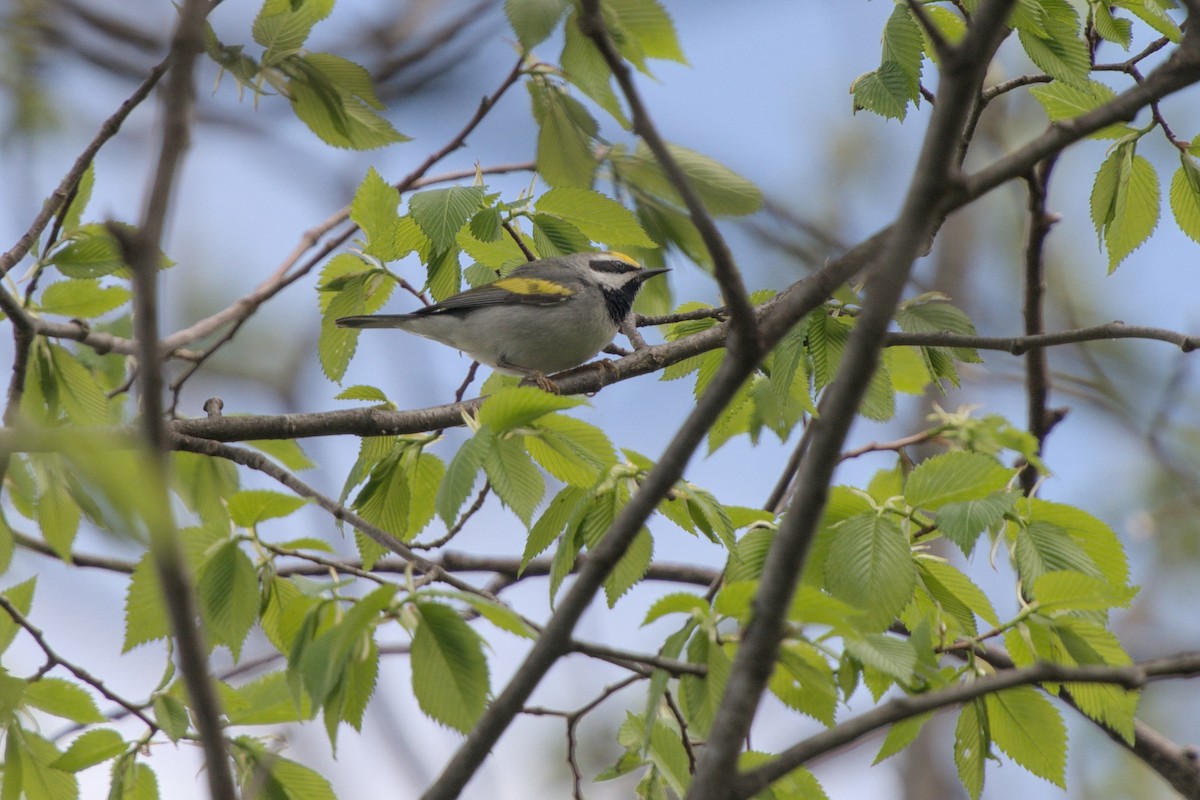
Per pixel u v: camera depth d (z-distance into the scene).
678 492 8.29
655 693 6.90
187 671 5.64
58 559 11.67
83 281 10.80
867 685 8.54
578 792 8.07
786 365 9.53
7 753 8.65
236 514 8.02
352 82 10.60
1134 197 9.70
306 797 8.15
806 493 5.83
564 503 8.64
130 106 9.91
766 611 5.98
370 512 9.54
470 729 7.09
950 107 5.54
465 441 7.73
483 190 9.85
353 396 9.84
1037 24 8.89
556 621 6.57
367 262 10.80
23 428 4.11
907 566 8.09
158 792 8.23
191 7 4.93
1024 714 8.23
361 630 6.71
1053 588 7.95
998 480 8.43
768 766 6.09
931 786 14.65
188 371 12.01
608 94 8.95
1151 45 9.28
